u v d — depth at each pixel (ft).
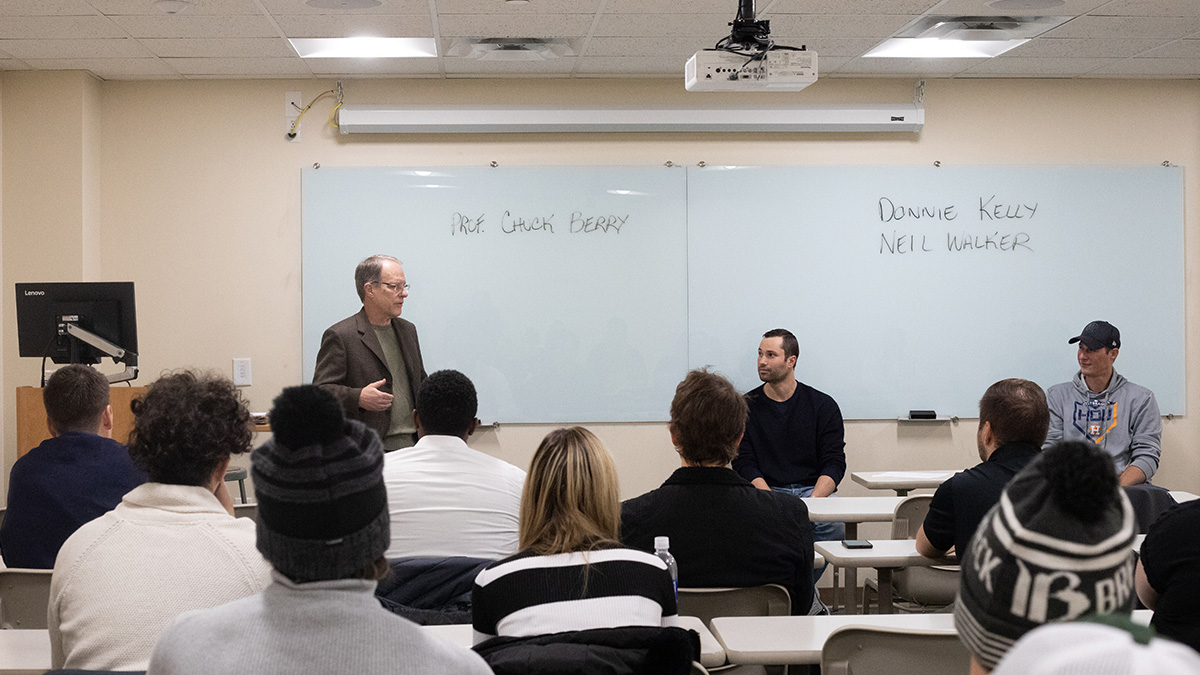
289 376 15.87
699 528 7.34
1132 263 16.84
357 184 15.92
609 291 16.28
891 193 16.62
